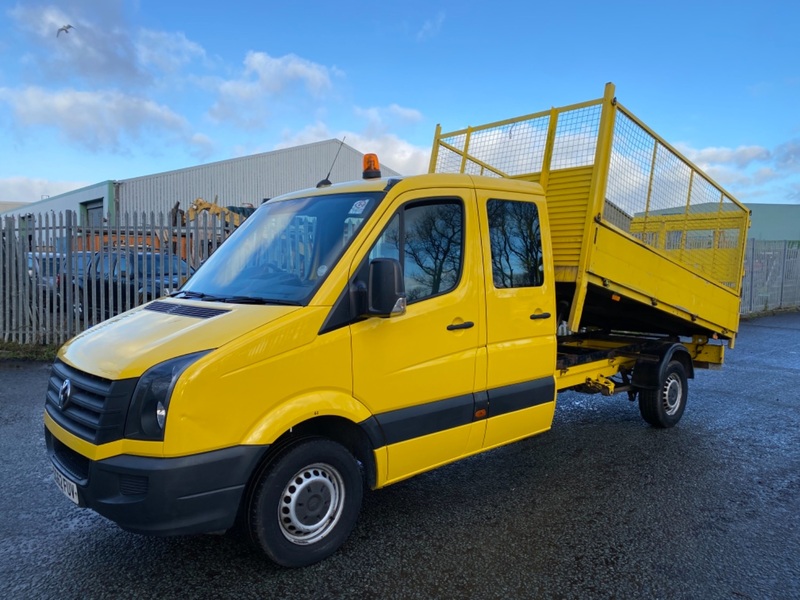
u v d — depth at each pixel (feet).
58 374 12.46
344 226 13.15
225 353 10.64
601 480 17.43
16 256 36.27
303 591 11.39
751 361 37.58
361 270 12.48
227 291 13.60
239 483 10.80
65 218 35.27
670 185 21.50
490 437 15.31
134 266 34.27
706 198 23.79
